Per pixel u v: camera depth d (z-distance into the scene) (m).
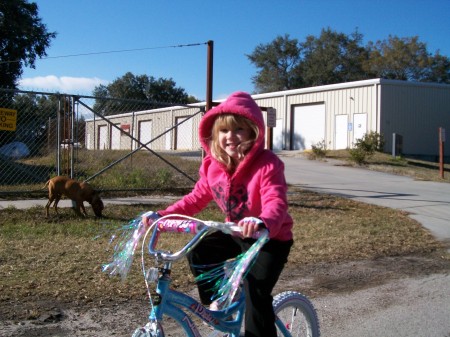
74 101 10.23
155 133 37.81
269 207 2.64
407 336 4.40
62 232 7.65
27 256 6.21
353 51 58.69
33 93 9.69
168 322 4.44
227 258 2.90
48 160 13.81
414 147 28.52
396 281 6.08
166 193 11.89
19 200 10.44
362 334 4.42
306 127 31.50
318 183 15.87
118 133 35.06
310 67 59.34
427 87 28.77
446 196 14.00
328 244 7.71
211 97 12.52
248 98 2.88
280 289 5.59
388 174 19.64
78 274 5.56
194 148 33.44
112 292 5.05
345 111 29.03
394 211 11.20
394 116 27.83
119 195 11.43
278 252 2.84
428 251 7.75
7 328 4.13
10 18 26.06
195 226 2.54
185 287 5.34
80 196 8.76
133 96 65.25
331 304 5.18
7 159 13.45
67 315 4.47
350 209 11.20
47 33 27.64
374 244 7.94
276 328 3.04
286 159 24.88
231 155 2.85
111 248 6.69
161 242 7.07
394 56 55.66
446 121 29.62
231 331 2.87
